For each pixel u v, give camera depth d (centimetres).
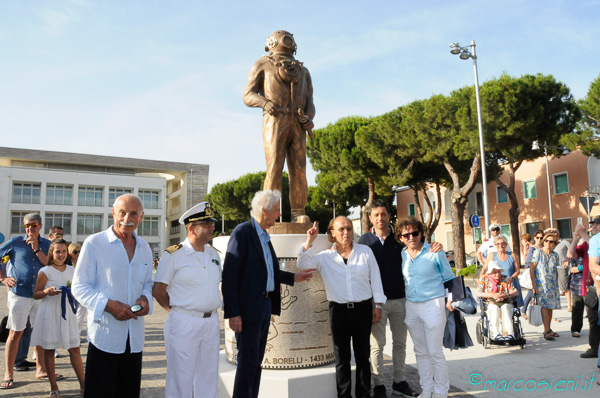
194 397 339
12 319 489
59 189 4428
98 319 294
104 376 300
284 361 442
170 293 345
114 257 314
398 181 2197
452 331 543
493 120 1709
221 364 470
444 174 2328
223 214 4309
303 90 523
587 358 567
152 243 4734
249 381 352
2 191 4188
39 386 482
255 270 368
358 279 420
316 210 3525
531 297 849
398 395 457
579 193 2508
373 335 458
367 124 2467
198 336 337
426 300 429
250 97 507
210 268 352
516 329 627
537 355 595
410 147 2033
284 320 446
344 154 2355
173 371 333
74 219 4431
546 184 2694
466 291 552
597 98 1914
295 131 517
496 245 677
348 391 417
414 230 441
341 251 434
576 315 700
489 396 440
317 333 454
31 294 502
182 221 353
